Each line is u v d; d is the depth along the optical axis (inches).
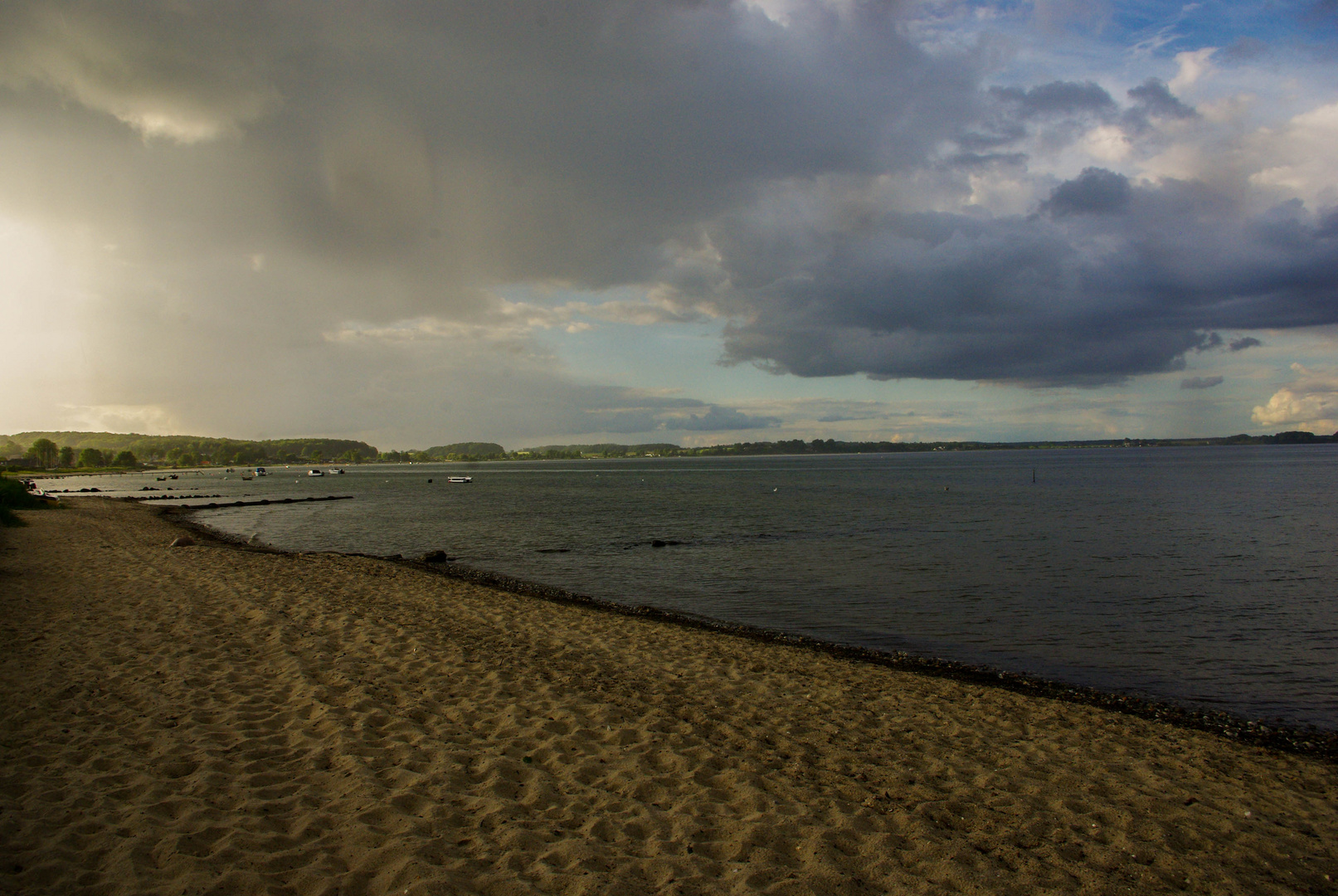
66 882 193.9
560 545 1510.8
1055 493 3110.2
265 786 262.4
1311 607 862.5
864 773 321.1
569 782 286.2
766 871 222.7
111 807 239.1
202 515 2308.1
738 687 461.7
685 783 292.7
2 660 414.6
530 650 524.7
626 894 203.3
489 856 220.7
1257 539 1482.5
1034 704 470.3
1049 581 1042.1
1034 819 284.5
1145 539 1502.2
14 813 231.5
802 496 3137.3
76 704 343.0
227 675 403.5
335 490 4146.2
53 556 913.5
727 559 1282.0
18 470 7396.7
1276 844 279.4
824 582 1047.6
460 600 741.9
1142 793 322.3
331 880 200.7
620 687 437.1
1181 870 251.4
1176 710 511.2
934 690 493.7
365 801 251.8
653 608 863.7
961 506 2448.3
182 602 612.1
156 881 195.5
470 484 5137.8
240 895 192.2
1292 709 518.3
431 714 359.3
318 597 676.7
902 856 241.3
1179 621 800.3
